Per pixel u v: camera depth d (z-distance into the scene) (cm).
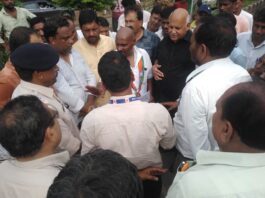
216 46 223
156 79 362
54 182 111
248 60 373
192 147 227
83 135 223
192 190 131
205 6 484
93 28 367
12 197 158
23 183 158
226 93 143
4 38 637
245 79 219
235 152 138
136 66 338
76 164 113
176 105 332
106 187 104
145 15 595
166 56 367
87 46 378
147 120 218
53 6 903
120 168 112
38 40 299
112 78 214
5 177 161
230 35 222
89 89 321
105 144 218
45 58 233
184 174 142
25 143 160
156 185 253
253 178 129
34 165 163
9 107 169
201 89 218
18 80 279
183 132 244
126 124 215
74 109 287
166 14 414
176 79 365
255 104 131
